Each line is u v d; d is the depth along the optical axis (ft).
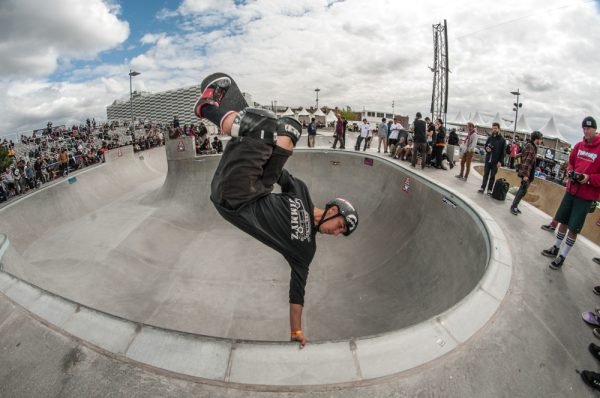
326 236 35.58
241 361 6.99
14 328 7.96
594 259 15.75
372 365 7.35
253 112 5.50
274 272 29.99
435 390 7.30
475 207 21.04
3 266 15.28
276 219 6.09
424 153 38.45
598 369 9.41
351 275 28.19
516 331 10.30
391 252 28.89
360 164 43.06
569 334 10.66
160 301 25.58
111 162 59.82
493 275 13.25
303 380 6.75
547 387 8.52
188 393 6.41
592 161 13.43
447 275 20.44
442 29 99.96
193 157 46.26
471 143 32.01
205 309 24.75
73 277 26.48
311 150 46.32
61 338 7.58
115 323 7.89
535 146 21.29
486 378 8.18
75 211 43.50
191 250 34.71
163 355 7.11
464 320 10.01
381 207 36.40
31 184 48.49
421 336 8.68
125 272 29.09
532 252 16.40
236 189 5.59
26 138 81.15
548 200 38.93
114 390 6.40
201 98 6.19
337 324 21.80
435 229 25.38
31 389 6.51
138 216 40.22
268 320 23.49
